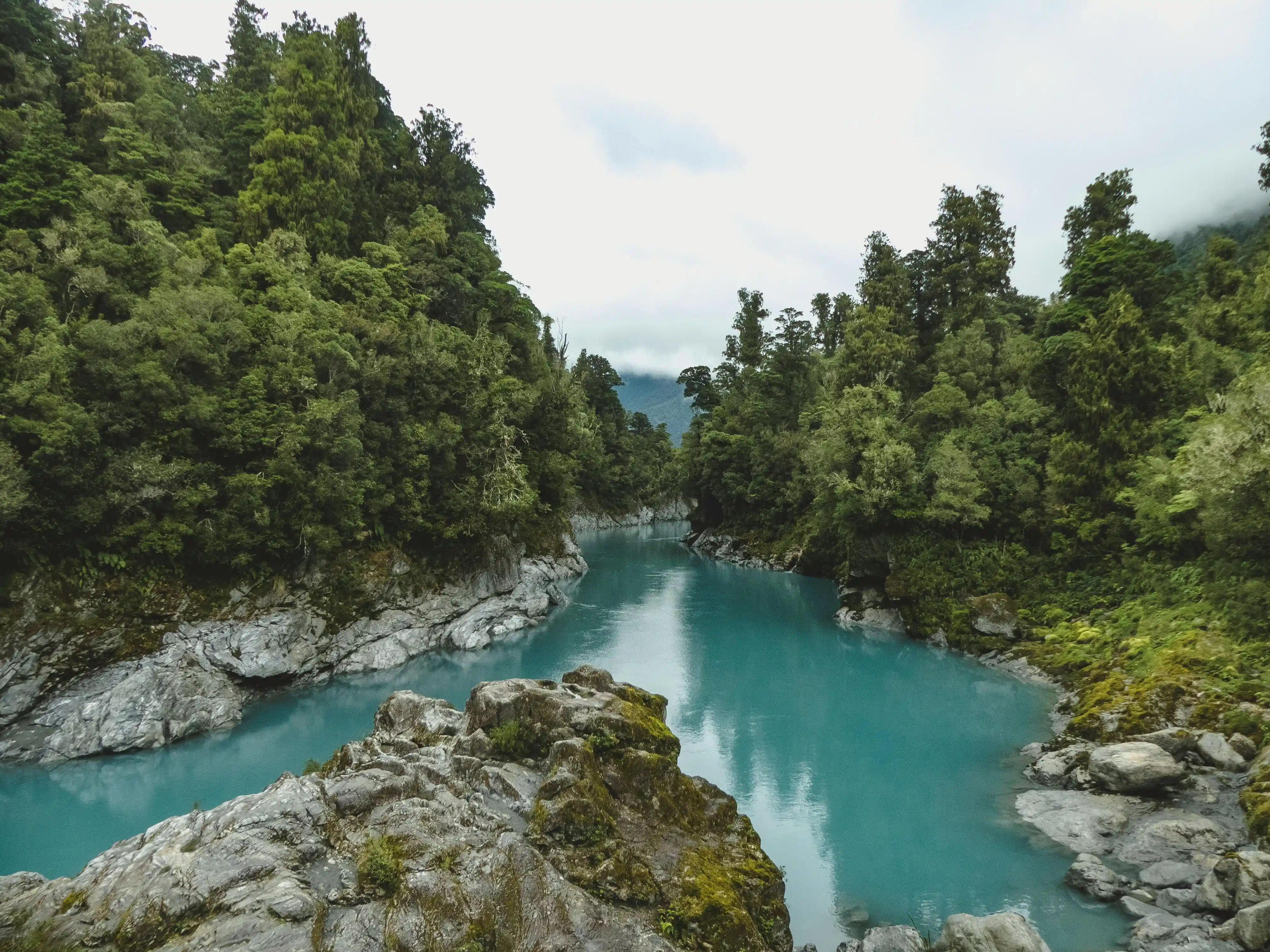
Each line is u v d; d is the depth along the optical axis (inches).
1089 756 800.9
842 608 1785.2
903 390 2055.9
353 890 409.4
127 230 1226.6
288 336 1250.0
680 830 522.0
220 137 1897.1
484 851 434.3
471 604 1600.6
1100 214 2054.6
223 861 411.8
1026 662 1233.4
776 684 1268.5
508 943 386.0
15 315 973.8
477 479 1630.2
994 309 2262.6
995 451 1585.9
